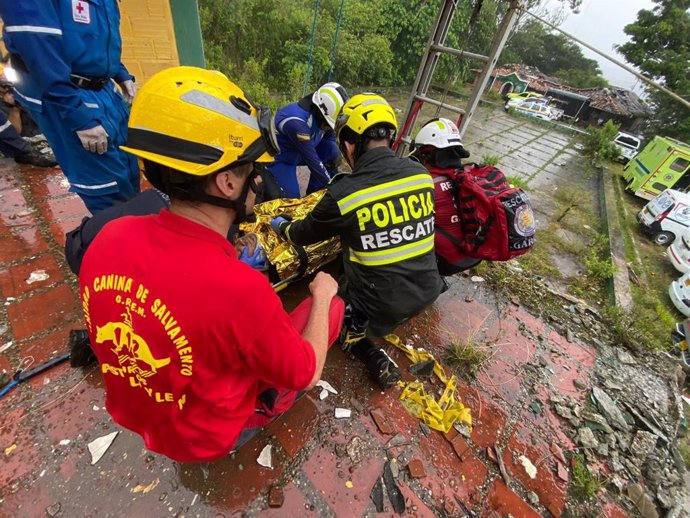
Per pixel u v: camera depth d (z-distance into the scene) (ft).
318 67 31.99
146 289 2.26
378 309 5.61
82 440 4.74
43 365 5.41
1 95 9.55
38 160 9.93
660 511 5.62
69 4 5.08
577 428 6.45
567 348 8.32
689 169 28.30
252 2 29.17
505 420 6.34
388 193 5.12
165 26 12.92
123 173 6.87
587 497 5.47
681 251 19.38
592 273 12.76
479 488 5.28
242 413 3.30
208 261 2.30
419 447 5.59
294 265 6.82
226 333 2.35
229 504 4.50
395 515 4.76
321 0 35.78
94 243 2.52
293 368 2.74
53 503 4.17
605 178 30.25
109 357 2.68
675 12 58.54
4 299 6.35
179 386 2.59
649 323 10.40
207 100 2.24
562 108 72.84
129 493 4.37
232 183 2.41
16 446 4.58
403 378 6.64
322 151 10.93
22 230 7.88
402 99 41.06
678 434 7.01
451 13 11.75
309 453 5.20
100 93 6.09
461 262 7.68
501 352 7.74
